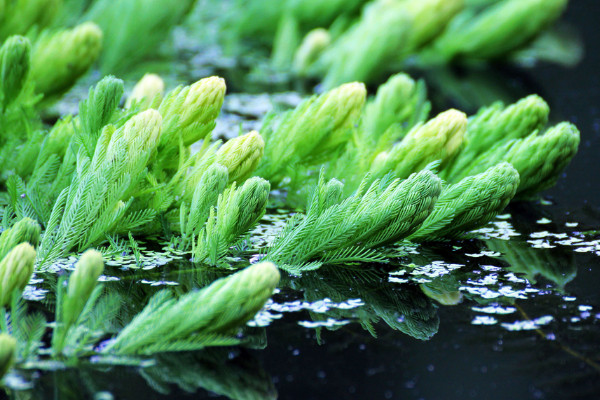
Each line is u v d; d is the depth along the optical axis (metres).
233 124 1.06
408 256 0.85
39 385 0.75
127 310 0.79
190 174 0.85
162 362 0.76
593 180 0.97
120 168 0.82
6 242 0.79
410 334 0.78
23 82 0.90
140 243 0.86
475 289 0.82
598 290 0.82
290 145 0.89
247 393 0.75
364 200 0.83
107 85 0.84
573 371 0.76
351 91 0.89
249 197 0.82
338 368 0.76
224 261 0.83
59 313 0.77
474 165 0.90
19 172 0.89
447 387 0.75
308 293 0.81
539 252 0.86
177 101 0.85
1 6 1.05
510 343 0.78
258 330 0.78
